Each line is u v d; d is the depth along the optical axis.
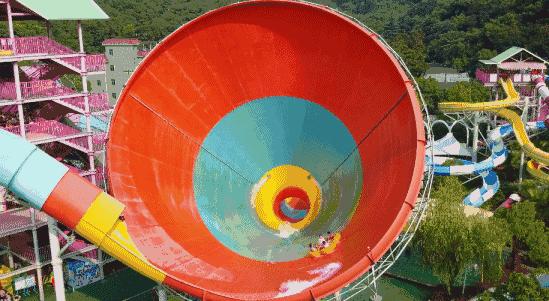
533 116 72.31
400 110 28.66
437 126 85.62
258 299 23.67
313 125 32.78
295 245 29.52
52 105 48.22
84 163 49.34
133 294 42.31
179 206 29.61
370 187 28.95
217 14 29.95
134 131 29.64
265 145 33.44
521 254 43.81
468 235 38.41
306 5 29.66
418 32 163.50
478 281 41.97
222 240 29.20
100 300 41.38
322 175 32.34
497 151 58.72
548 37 113.06
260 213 32.16
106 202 25.75
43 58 41.81
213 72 31.75
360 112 31.02
